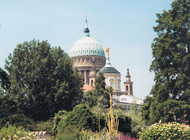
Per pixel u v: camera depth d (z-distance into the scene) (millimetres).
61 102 60406
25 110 58000
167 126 24078
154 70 48875
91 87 149250
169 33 48000
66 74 63531
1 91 54312
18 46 63125
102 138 15797
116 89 160500
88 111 33188
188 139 23578
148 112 49688
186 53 46438
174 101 42750
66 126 32438
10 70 60719
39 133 23656
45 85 60125
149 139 24031
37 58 60875
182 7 48625
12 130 20109
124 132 39531
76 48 194750
